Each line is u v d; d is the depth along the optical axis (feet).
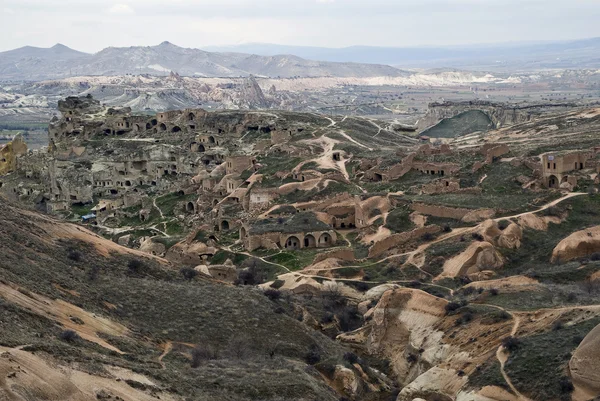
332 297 438.40
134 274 382.63
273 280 472.03
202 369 261.24
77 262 360.69
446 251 464.65
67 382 184.34
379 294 427.33
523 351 256.52
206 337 310.65
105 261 387.14
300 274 471.62
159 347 285.64
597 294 324.80
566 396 224.94
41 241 368.89
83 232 425.69
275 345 316.19
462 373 267.80
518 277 392.27
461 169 651.25
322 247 538.47
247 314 338.13
